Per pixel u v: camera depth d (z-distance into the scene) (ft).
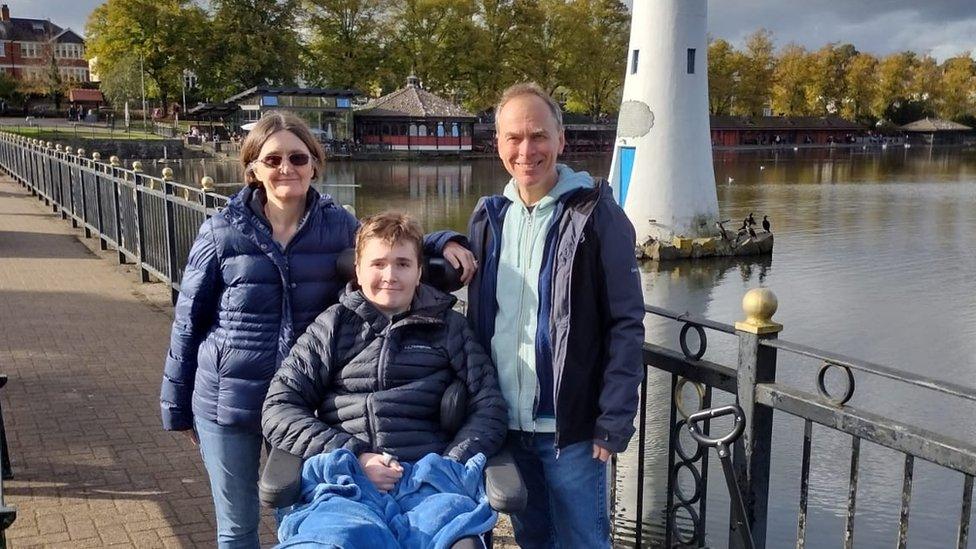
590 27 255.09
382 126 217.36
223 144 185.47
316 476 7.69
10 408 18.52
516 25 241.96
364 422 8.28
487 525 7.40
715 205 87.04
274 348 9.18
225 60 204.85
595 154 259.80
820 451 27.66
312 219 9.27
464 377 8.62
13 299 30.37
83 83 310.86
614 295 8.48
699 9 83.51
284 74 212.84
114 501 13.94
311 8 225.35
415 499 7.65
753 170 209.87
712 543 20.25
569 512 9.01
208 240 9.21
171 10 198.80
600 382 8.71
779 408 8.68
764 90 331.98
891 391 35.40
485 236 9.35
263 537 13.14
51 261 38.63
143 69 206.08
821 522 23.08
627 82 87.56
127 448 16.25
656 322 50.65
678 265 79.41
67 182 51.11
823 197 138.62
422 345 8.57
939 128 375.66
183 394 9.64
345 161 203.62
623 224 8.57
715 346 42.52
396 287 8.45
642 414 11.07
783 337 50.98
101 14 207.62
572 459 8.86
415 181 159.94
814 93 349.61
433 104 221.46
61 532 12.83
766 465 9.16
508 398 8.97
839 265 76.84
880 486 25.11
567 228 8.57
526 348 8.84
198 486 14.57
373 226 8.55
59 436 16.85
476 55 230.89
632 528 20.63
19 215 55.77
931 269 73.41
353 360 8.52
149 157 177.78
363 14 226.79
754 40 329.31
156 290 32.32
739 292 67.87
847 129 359.25
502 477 7.76
